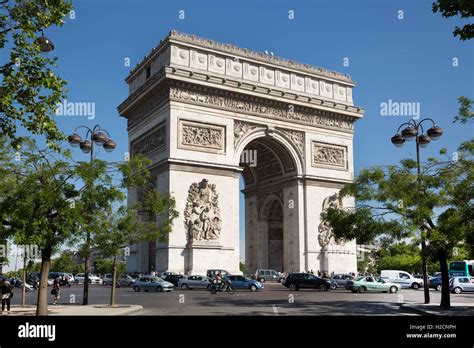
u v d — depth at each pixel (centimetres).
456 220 4081
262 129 9762
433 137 4997
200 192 8731
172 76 8712
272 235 11250
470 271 10650
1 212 3516
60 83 3209
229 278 7606
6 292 4444
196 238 8500
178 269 8300
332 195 10306
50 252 3922
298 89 10344
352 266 10212
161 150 8956
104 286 10781
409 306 4647
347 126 10862
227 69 9531
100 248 4772
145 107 9819
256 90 9588
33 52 3091
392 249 4859
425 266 5191
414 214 4366
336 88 10881
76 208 3619
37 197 3509
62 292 7994
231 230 8969
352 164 10788
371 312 4269
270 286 8738
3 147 3772
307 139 10269
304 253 9819
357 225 4841
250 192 11494
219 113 9238
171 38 9012
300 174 10088
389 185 4619
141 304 5091
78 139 5153
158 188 8881
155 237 5125
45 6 3108
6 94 2978
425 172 4603
